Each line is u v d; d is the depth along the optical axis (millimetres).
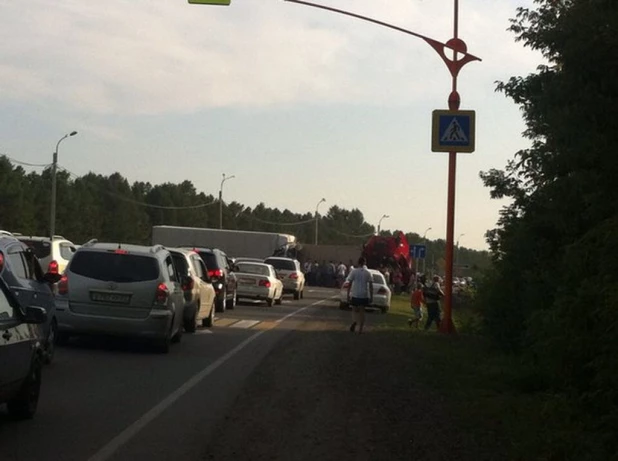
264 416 10930
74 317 16891
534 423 10062
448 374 14914
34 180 81750
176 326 18266
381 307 35562
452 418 10961
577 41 8609
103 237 96688
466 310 26656
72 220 83625
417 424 10562
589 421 8805
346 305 36094
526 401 11859
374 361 16938
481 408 11594
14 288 12922
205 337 21047
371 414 11188
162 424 10258
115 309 16953
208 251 29938
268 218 153250
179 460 8531
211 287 24016
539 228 12797
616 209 8750
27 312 9648
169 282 17641
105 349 17375
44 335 14102
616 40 8438
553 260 12836
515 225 15414
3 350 8648
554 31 9102
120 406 11352
